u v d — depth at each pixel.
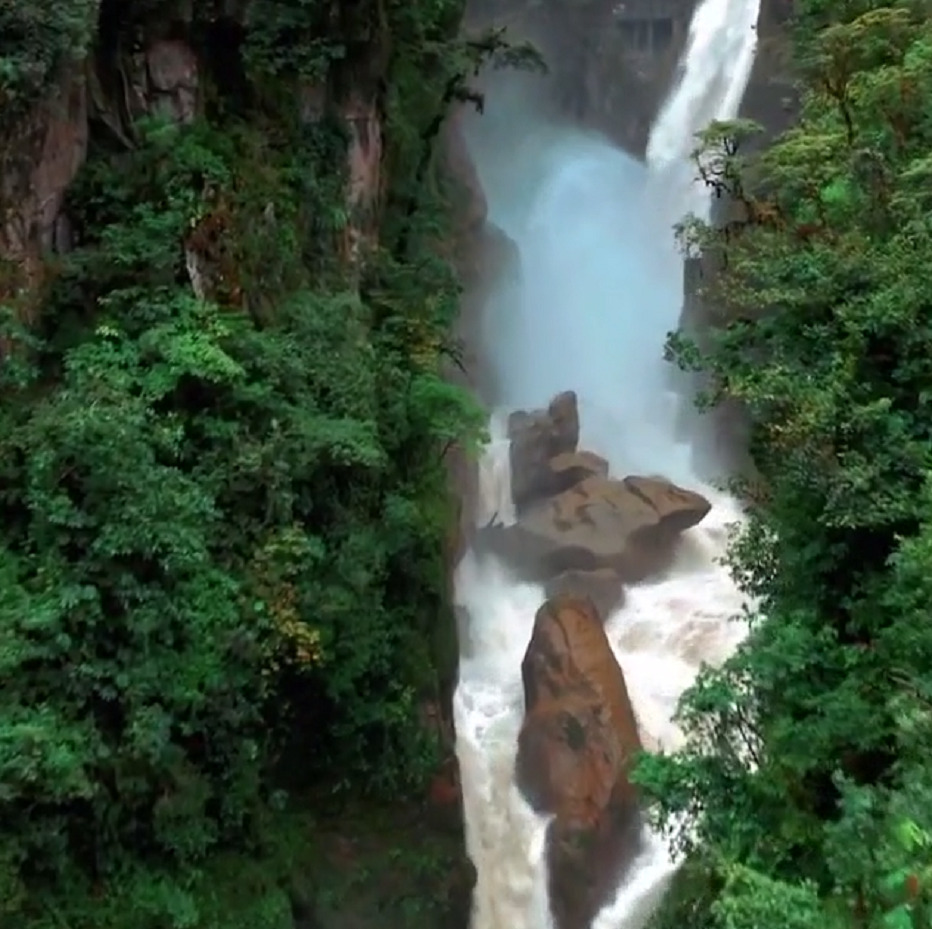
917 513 11.11
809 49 18.61
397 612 17.34
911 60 14.76
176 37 16.39
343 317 16.84
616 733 19.17
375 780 16.84
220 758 14.65
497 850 19.19
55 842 12.73
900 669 10.44
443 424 18.03
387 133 20.88
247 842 15.21
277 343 15.80
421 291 19.94
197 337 14.70
